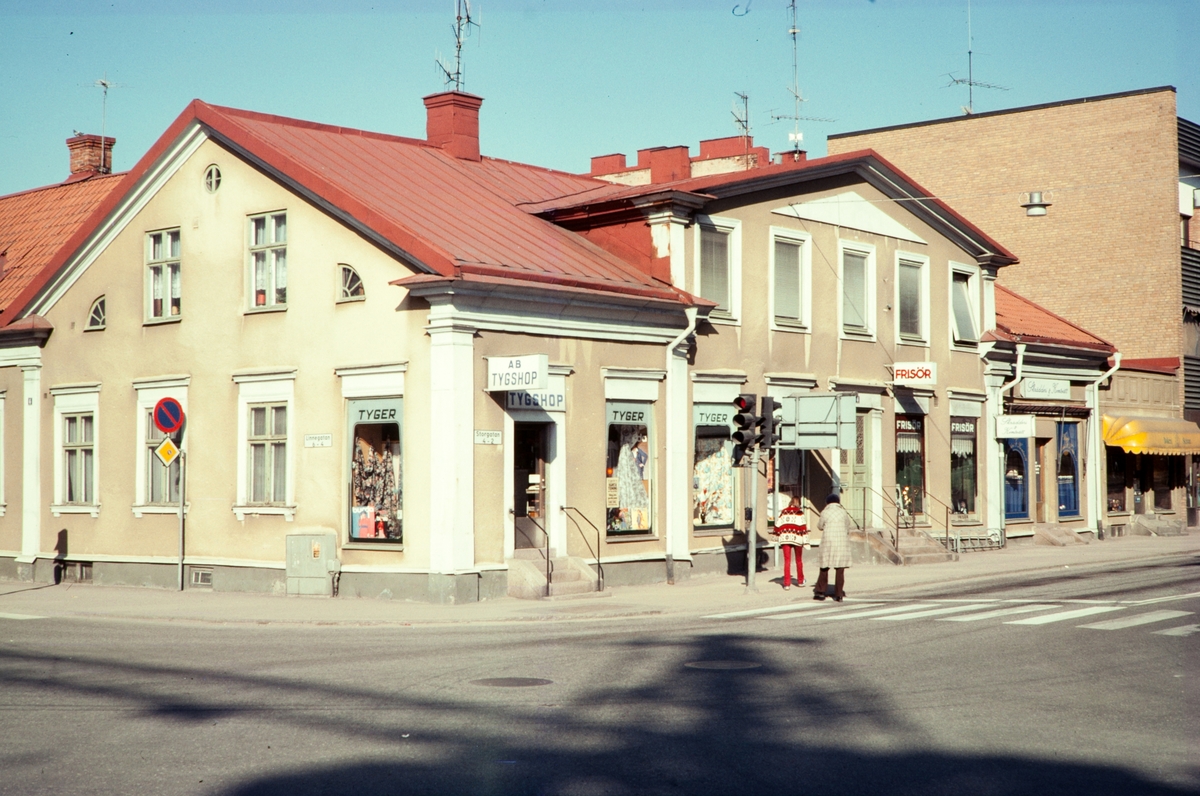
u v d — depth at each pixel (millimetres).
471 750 9055
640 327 23703
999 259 33906
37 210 34062
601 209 25344
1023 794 7898
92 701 11266
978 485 33188
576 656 13977
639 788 7984
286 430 22703
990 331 33594
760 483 26766
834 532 20766
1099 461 37781
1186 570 25578
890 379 30172
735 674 12531
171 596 22562
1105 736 9562
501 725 9953
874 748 9133
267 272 23188
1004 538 33656
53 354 26891
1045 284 43594
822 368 28188
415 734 9617
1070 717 10289
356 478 21703
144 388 25062
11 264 31328
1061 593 20859
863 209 29578
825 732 9688
